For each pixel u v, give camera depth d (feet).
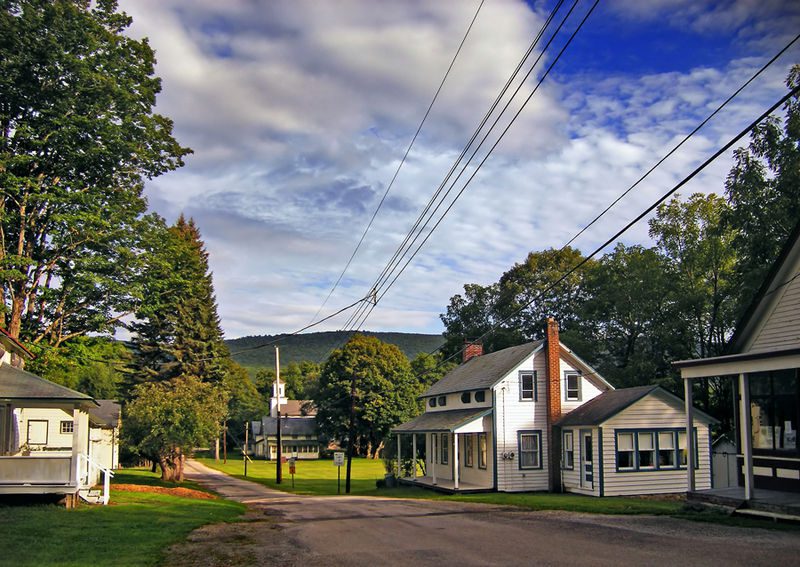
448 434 132.05
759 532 48.67
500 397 113.50
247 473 226.58
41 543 46.39
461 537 50.21
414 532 54.34
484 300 222.48
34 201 106.11
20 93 102.73
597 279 171.32
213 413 137.18
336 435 277.23
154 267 120.47
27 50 100.48
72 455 68.54
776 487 63.16
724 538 45.70
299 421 365.20
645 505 72.95
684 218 149.18
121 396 199.72
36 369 108.27
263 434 358.64
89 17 106.22
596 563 37.19
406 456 160.15
